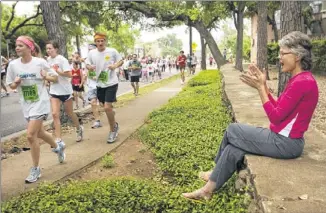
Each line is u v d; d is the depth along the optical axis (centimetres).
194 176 466
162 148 589
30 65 484
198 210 361
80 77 1212
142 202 390
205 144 577
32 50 488
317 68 2052
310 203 266
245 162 363
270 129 358
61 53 867
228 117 740
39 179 512
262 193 284
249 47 4891
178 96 1176
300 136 349
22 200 419
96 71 682
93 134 777
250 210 304
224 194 376
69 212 376
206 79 1627
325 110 992
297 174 319
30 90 490
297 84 330
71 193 423
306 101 335
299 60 338
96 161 591
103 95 696
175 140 620
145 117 956
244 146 360
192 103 957
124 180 470
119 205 389
